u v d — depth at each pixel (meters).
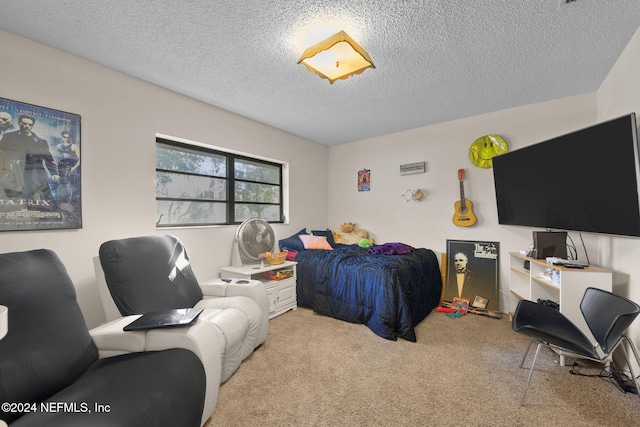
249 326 1.89
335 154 4.39
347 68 1.90
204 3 1.45
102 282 1.68
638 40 1.68
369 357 2.00
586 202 1.90
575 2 1.45
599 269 1.94
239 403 1.51
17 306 1.05
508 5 1.48
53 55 1.83
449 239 3.30
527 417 1.41
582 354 1.38
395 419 1.40
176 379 1.11
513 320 1.71
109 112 2.09
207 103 2.76
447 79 2.29
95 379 1.09
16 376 0.94
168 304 1.73
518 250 2.89
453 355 2.03
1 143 1.63
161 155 2.56
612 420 1.39
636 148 1.53
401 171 3.62
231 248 2.98
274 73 2.18
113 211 2.11
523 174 2.49
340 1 1.44
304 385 1.67
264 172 3.59
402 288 2.41
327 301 2.81
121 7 1.48
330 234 3.98
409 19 1.58
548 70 2.15
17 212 1.67
